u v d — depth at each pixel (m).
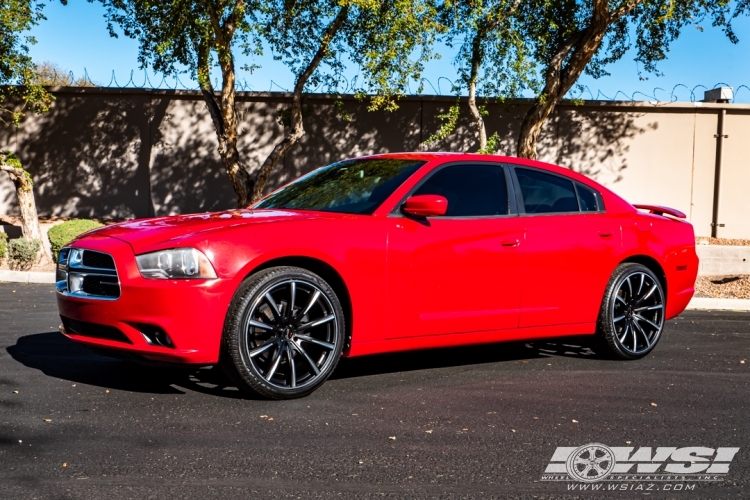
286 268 4.78
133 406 4.59
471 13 13.20
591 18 14.45
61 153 17.12
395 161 5.84
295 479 3.44
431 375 5.64
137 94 16.98
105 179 17.17
